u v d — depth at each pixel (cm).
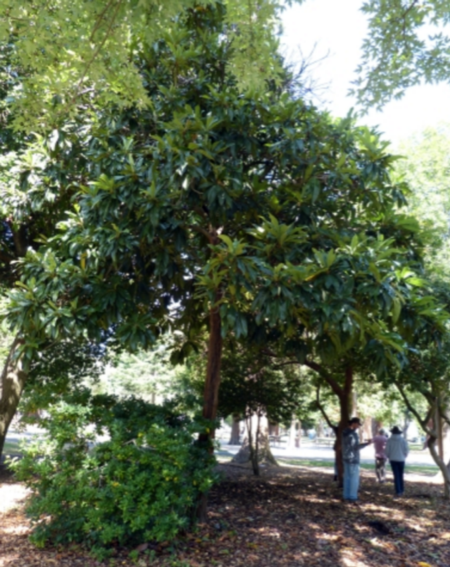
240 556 678
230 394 1320
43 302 715
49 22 564
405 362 693
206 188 739
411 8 596
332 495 1170
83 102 851
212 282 662
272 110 813
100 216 729
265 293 643
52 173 848
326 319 644
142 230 728
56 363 1242
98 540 665
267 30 580
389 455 1255
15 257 1176
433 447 1211
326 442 4897
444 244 1296
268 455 1906
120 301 729
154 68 862
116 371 3875
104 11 544
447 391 1171
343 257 672
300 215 791
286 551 711
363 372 1259
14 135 1002
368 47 636
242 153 844
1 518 820
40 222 1127
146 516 641
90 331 718
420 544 785
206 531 768
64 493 659
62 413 700
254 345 880
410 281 696
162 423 709
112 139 822
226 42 870
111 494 652
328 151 790
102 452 675
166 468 656
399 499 1158
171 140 716
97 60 606
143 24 618
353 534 815
